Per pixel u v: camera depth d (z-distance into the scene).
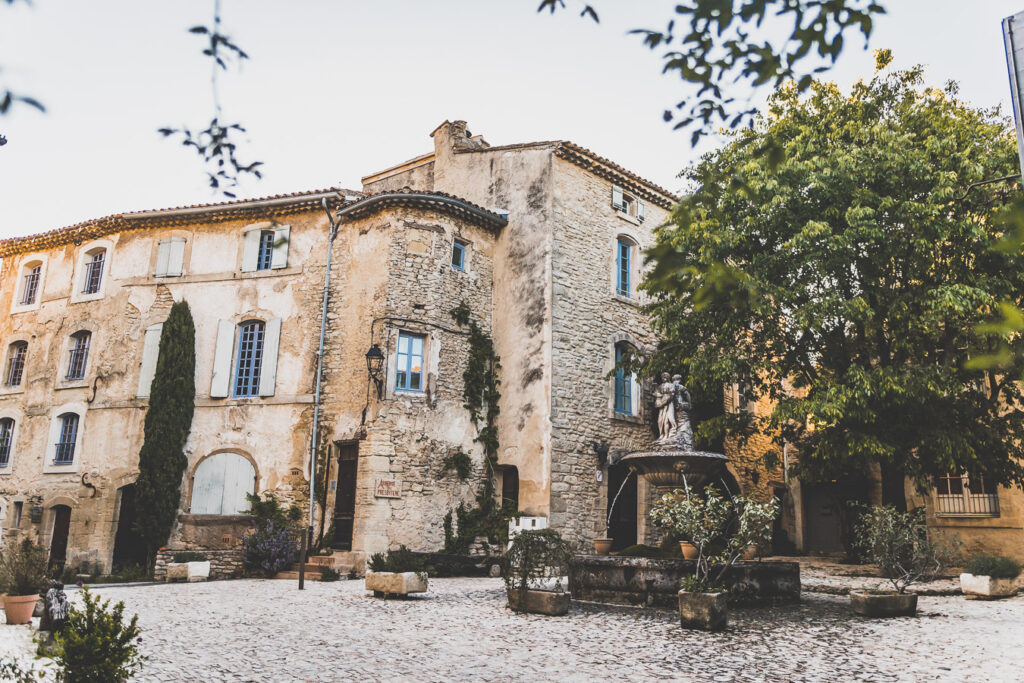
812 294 14.41
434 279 17.03
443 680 6.16
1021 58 2.95
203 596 11.59
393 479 15.56
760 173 14.35
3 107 2.35
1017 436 14.72
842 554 21.06
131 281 19.09
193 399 17.70
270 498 16.59
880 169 13.80
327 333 17.22
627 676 6.33
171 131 3.56
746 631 8.52
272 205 18.20
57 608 8.00
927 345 14.65
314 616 9.47
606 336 18.36
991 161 13.20
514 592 10.07
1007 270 13.15
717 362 15.11
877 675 6.39
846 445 14.59
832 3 2.96
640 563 10.56
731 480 20.25
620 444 18.12
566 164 18.31
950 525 16.88
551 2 3.17
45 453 18.92
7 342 20.73
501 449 17.12
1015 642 7.97
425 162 20.47
